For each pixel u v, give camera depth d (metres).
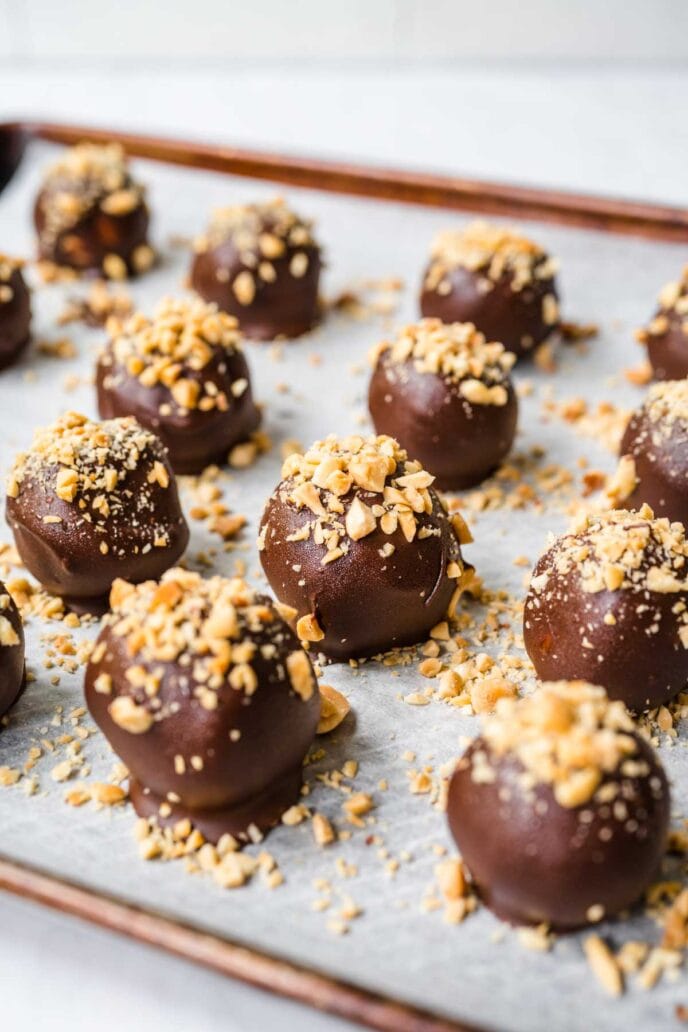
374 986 0.26
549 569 0.31
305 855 0.29
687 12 0.60
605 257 0.46
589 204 0.46
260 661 0.28
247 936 0.27
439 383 0.36
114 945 0.29
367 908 0.28
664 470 0.34
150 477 0.33
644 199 0.51
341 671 0.33
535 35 0.61
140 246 0.46
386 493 0.32
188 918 0.27
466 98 0.59
